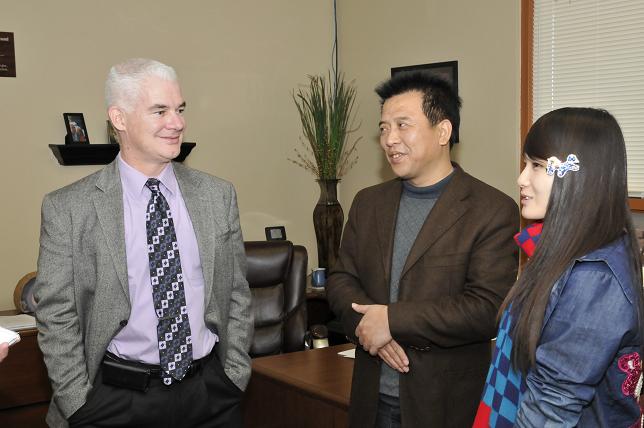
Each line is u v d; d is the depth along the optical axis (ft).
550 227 4.43
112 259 6.39
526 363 4.38
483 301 6.16
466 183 6.66
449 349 6.34
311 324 14.65
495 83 13.20
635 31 11.19
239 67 15.19
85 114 13.37
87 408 6.40
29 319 11.11
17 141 12.75
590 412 4.36
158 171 6.68
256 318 11.36
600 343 4.11
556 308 4.30
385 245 6.75
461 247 6.38
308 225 16.48
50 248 6.46
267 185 15.78
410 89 6.61
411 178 6.75
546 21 12.39
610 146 4.39
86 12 13.29
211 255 6.74
